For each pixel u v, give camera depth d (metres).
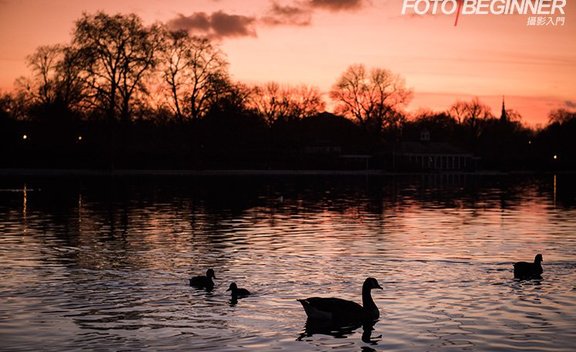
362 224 41.84
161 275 24.38
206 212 49.59
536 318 18.41
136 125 116.56
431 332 17.16
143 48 112.69
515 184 103.56
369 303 18.89
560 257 28.53
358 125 185.25
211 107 128.12
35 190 73.38
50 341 16.41
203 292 21.70
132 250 30.27
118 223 41.66
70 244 32.12
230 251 30.02
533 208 55.56
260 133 148.25
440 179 122.31
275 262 27.14
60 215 46.53
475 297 20.88
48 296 20.98
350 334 17.03
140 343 16.28
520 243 32.84
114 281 23.27
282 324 18.03
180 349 15.85
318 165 150.88
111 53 111.06
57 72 110.00
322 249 30.66
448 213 50.28
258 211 50.84
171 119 128.75
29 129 123.62
